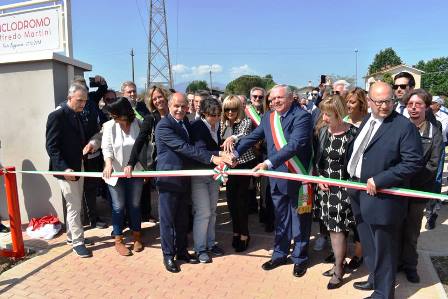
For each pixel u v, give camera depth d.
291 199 3.93
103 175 4.32
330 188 3.66
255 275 4.00
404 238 3.79
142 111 5.51
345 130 3.61
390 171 2.97
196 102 5.44
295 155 3.81
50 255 4.47
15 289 3.74
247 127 4.63
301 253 3.97
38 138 5.17
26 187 5.34
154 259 4.39
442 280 3.90
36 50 5.38
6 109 5.25
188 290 3.71
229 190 4.56
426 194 2.99
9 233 5.16
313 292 3.65
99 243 4.84
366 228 3.41
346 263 4.09
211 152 4.11
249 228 5.41
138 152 4.32
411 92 4.02
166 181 3.98
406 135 2.95
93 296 3.61
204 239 4.31
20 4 5.35
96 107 5.25
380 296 3.31
